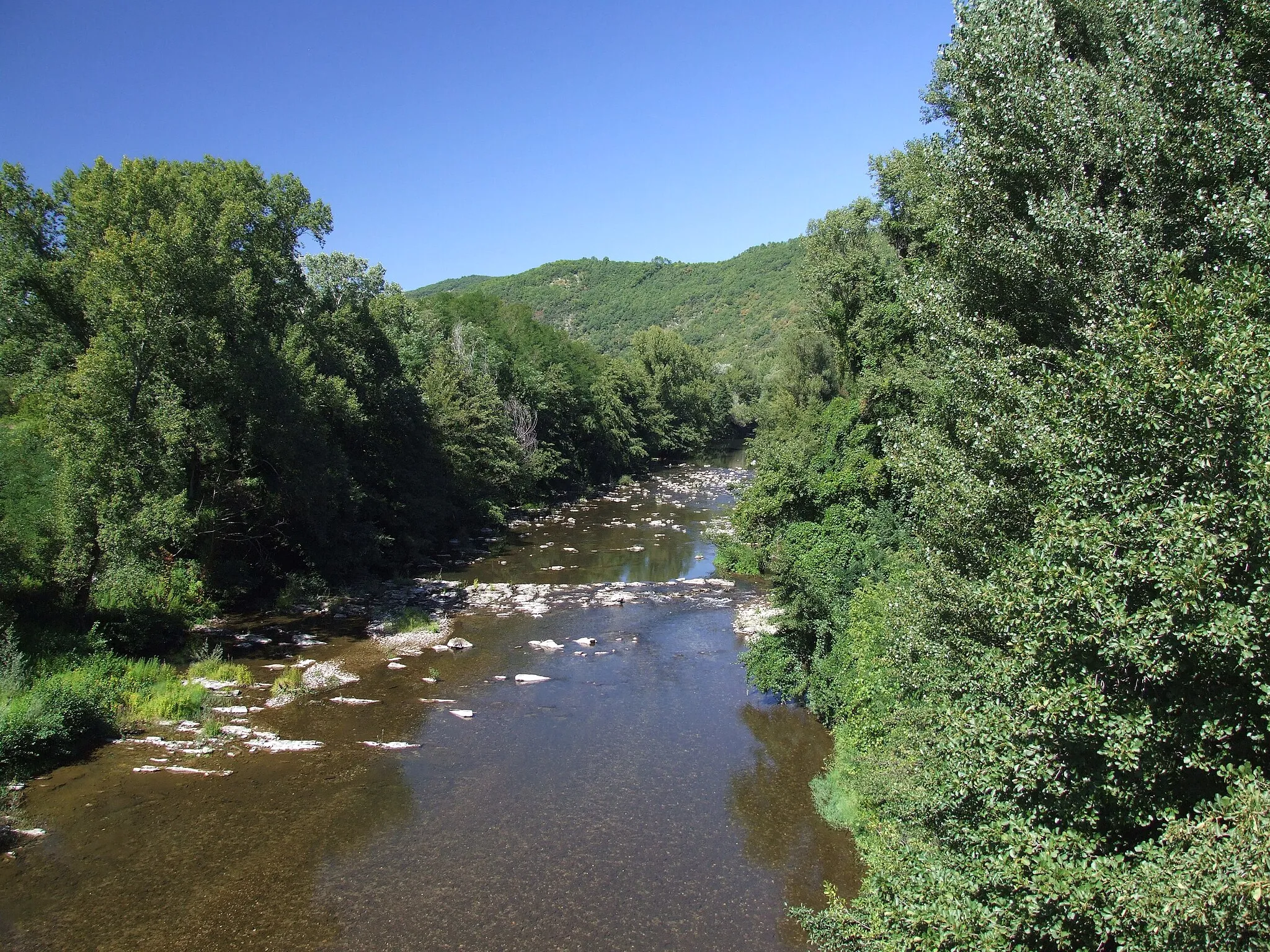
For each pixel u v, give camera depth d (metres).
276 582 34.53
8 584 22.77
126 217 27.03
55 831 15.83
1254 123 11.60
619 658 28.05
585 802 17.69
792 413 48.75
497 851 15.59
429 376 56.59
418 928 13.16
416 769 19.16
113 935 12.79
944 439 14.46
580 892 14.26
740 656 26.20
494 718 22.44
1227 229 10.69
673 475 94.81
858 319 33.47
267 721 21.69
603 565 45.19
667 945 12.82
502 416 63.53
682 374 113.94
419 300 83.19
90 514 24.08
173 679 23.30
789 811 17.36
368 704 23.20
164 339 25.58
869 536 23.58
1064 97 13.70
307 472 32.81
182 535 25.64
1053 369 12.73
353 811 17.05
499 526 56.47
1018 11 14.70
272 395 29.89
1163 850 6.28
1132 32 13.66
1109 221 12.41
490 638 30.23
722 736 21.42
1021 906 6.94
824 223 38.41
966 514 11.55
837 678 19.88
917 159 25.53
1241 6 12.65
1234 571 6.57
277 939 12.80
